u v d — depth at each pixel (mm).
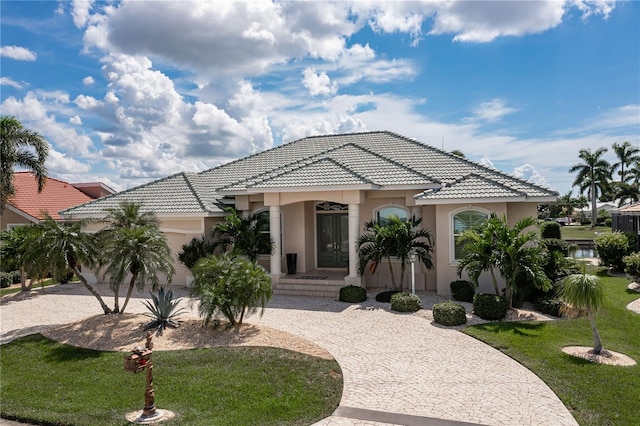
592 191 66625
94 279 22500
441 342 11773
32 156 24625
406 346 11484
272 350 11008
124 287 21484
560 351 10688
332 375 9562
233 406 8047
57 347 11555
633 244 24469
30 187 33000
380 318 14398
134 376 9531
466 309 15086
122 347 11484
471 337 12164
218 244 20641
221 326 12891
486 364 10117
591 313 10508
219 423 7379
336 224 22141
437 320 13633
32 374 9805
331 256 22250
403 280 19141
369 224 18500
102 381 9297
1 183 23766
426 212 18734
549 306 14156
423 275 18703
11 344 11977
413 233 16875
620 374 9195
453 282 16891
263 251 19953
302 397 8422
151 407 7664
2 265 20359
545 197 16453
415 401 8273
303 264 21516
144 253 13133
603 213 83938
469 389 8773
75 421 7492
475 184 17484
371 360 10469
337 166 19625
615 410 7719
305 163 21688
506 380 9180
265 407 7996
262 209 22031
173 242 21531
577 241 43500
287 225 21766
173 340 11891
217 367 9922
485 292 16844
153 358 10500
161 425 7309
